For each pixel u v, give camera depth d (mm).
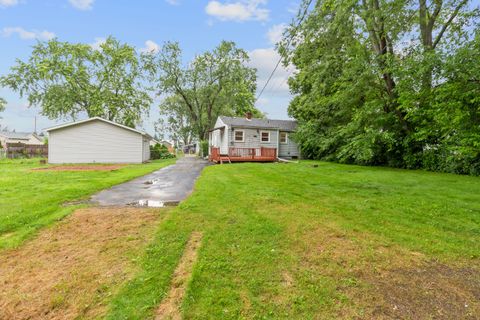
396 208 4637
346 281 2316
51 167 13258
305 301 2029
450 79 7824
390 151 12305
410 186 6883
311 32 10641
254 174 9219
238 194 5609
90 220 3930
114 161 17328
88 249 2930
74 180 7930
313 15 10172
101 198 5562
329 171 10359
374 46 11883
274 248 2951
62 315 1872
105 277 2355
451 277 2416
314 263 2629
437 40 10711
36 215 4066
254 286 2219
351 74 11438
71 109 24281
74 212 4332
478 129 7598
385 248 2996
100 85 25344
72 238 3240
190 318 1833
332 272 2465
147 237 3268
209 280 2295
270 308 1943
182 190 6594
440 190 6332
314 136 16844
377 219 4008
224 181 7512
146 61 26500
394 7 9438
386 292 2166
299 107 18109
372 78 11133
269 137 18594
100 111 24125
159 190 6578
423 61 8578
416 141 11117
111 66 24875
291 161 16594
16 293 2121
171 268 2512
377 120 11758
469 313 1915
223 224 3703
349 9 9461
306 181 7676
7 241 3113
